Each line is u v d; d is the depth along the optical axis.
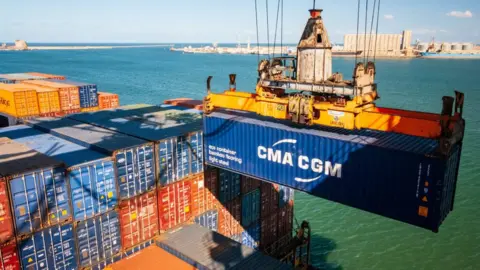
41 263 15.41
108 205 17.56
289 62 17.39
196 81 132.62
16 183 14.09
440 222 12.99
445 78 151.12
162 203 20.14
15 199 14.16
